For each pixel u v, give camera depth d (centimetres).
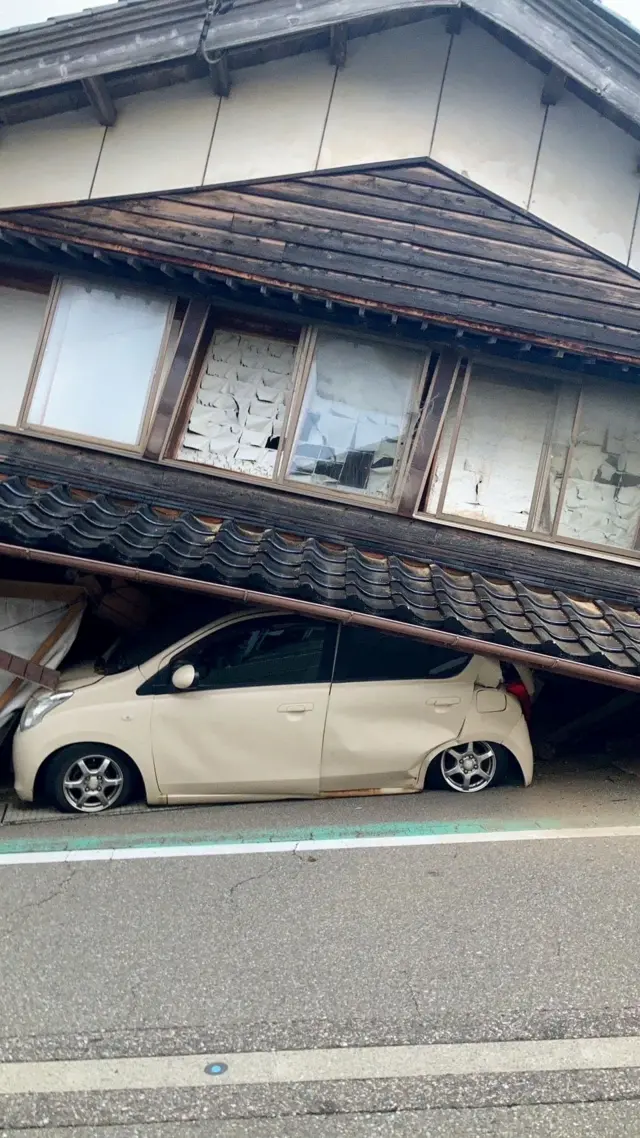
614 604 684
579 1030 340
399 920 423
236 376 691
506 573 683
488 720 607
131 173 665
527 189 680
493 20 609
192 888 456
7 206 656
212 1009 349
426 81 680
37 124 661
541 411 695
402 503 682
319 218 670
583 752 752
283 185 673
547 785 641
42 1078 310
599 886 464
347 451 688
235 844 515
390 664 598
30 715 578
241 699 573
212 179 670
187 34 602
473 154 681
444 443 692
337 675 589
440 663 605
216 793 583
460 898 447
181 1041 330
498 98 679
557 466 695
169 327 680
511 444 696
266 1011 348
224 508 674
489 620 588
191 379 686
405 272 662
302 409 684
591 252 677
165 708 567
